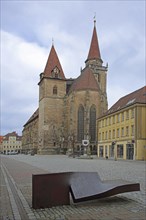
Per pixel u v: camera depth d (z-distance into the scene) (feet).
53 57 315.78
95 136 276.82
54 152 293.84
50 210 24.85
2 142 594.65
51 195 26.37
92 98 280.51
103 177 50.93
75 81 325.42
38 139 326.03
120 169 73.05
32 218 21.99
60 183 27.04
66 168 75.41
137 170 69.56
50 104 300.40
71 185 27.30
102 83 322.34
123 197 30.83
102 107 281.74
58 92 304.71
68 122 294.66
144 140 153.28
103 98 284.00
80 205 26.86
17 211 24.25
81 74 325.01
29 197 30.96
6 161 125.80
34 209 25.23
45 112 297.74
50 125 297.12
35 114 381.81
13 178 49.78
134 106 156.87
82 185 27.73
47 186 26.30
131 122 160.86
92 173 29.43
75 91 282.56
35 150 350.43
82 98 281.95
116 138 182.39
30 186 39.55
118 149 178.09
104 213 23.56
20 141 603.67
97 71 321.93
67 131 296.71
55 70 306.96
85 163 106.11
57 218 22.07
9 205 26.73
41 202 25.73
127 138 165.07
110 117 195.42
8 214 23.13
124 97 215.10
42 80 311.06
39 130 319.06
